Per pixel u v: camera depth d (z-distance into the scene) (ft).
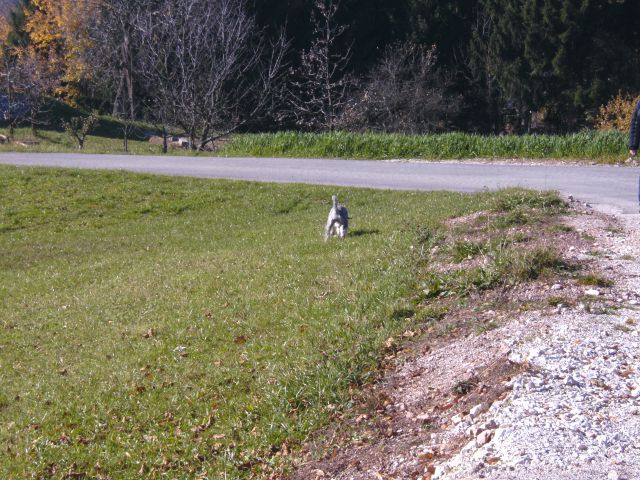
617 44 128.88
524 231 33.35
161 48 122.11
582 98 126.82
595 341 20.21
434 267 30.01
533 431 15.74
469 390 19.20
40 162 78.48
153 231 53.11
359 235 41.01
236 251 42.52
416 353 22.56
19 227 55.88
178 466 19.95
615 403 16.80
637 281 25.29
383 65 136.98
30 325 33.58
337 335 25.52
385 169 70.49
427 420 18.63
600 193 50.55
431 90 131.75
